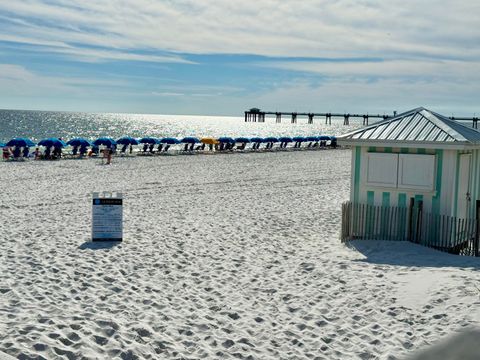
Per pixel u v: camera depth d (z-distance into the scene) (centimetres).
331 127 19262
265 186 2214
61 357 532
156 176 2531
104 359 540
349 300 755
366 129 1154
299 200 1827
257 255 1041
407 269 900
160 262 961
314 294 789
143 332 624
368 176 1132
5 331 591
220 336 627
